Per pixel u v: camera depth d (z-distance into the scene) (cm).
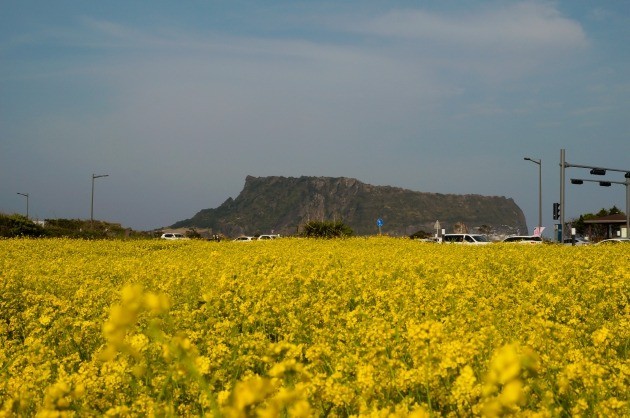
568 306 1081
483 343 652
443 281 1359
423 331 505
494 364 294
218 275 1441
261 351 718
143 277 1462
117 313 297
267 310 1000
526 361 315
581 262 1652
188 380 516
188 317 936
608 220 6825
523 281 1359
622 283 1182
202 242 3281
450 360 500
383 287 1289
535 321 720
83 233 4609
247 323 921
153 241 3278
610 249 2212
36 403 540
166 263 1791
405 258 1894
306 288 1291
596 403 503
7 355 827
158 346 641
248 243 3206
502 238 3944
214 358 650
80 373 616
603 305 1068
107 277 1540
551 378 533
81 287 1277
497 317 864
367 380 504
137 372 581
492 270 1608
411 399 498
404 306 1005
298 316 958
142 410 513
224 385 589
